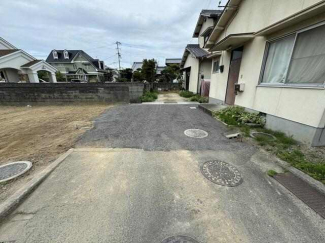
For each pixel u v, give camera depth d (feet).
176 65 71.61
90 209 5.48
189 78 46.75
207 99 30.86
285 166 8.09
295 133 10.97
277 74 12.94
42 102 27.20
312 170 7.49
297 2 10.44
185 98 36.88
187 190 6.44
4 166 8.01
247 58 16.62
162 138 11.80
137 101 28.86
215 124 15.31
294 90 10.88
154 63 57.57
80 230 4.72
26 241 4.41
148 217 5.17
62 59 101.65
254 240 4.43
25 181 6.91
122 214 5.27
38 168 7.95
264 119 14.07
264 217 5.20
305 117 10.13
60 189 6.46
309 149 9.64
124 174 7.48
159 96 41.86
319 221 5.07
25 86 26.30
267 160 8.79
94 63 108.78
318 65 9.59
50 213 5.32
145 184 6.78
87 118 17.81
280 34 12.09
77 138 11.82
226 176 7.39
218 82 24.91
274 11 12.60
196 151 9.81
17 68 46.26
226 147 10.37
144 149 10.03
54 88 26.63
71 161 8.59
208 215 5.26
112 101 27.96
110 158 8.92
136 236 4.55
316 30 9.56
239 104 18.24
